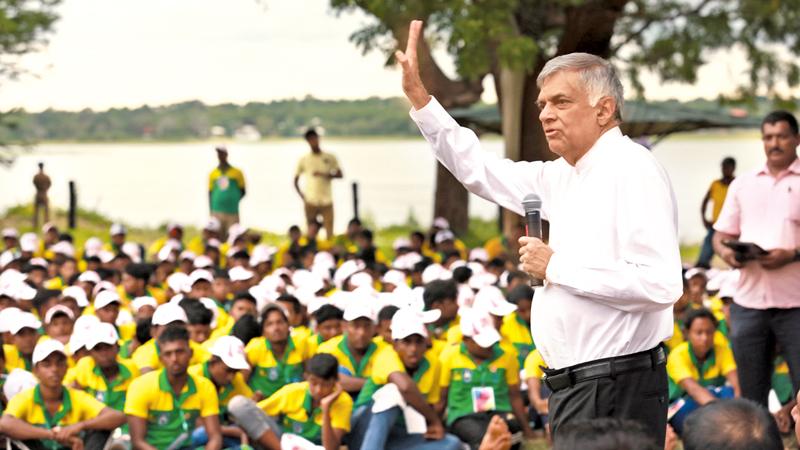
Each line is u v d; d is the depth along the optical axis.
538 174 4.20
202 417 7.47
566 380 3.98
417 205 35.50
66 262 13.16
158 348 8.00
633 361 3.92
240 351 7.74
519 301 9.00
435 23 13.45
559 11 14.79
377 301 8.69
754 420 3.17
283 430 7.58
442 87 19.39
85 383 7.88
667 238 3.81
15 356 8.53
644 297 3.76
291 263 13.63
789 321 6.46
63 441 7.18
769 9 15.66
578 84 3.88
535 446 8.01
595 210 3.90
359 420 7.66
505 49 12.37
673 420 8.01
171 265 12.76
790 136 6.43
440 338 9.14
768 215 6.52
